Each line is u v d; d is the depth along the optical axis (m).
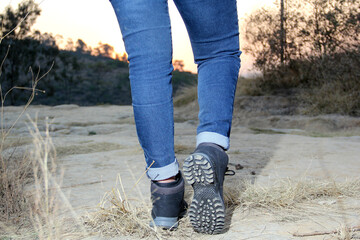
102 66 104.12
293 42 9.19
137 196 1.59
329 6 8.30
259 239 1.11
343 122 6.33
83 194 1.65
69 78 78.88
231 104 1.22
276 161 2.61
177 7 1.20
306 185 1.67
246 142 3.99
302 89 8.55
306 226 1.22
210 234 1.15
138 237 1.14
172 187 1.18
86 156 2.87
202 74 1.25
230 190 1.56
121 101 85.62
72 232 1.17
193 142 3.92
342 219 1.29
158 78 1.12
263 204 1.45
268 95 8.85
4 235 1.15
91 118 8.06
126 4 1.11
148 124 1.14
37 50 40.38
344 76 7.71
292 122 6.71
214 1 1.16
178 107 10.39
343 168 2.31
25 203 1.42
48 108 10.26
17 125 5.87
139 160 2.67
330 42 8.17
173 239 1.12
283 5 9.25
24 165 1.80
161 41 1.12
